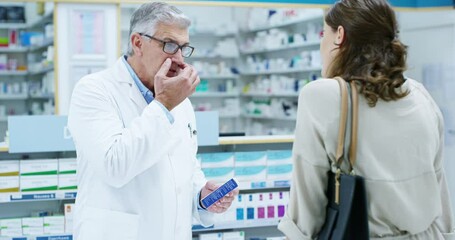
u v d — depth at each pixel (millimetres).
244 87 9500
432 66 5395
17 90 8250
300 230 1480
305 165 1436
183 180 1957
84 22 5477
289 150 3715
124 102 1874
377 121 1406
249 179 3578
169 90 1729
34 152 3357
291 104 8109
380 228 1440
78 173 1917
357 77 1410
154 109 1724
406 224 1443
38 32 8109
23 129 3121
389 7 1468
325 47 1558
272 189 3791
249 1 5344
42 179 3244
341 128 1378
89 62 5531
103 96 1816
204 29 8859
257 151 3689
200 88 9055
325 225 1430
